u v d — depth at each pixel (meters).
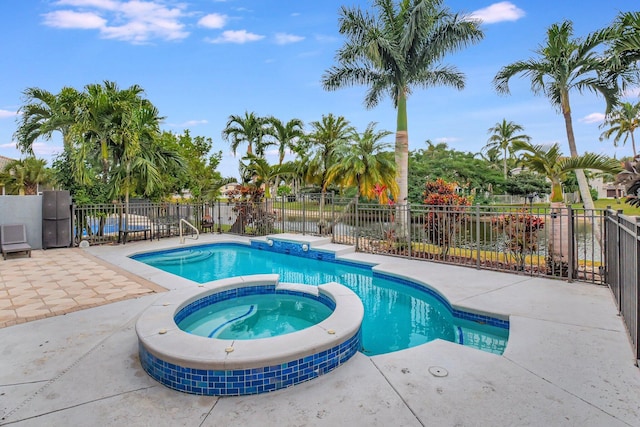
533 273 6.68
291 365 3.04
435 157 36.84
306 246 10.12
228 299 5.80
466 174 33.22
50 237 10.61
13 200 10.23
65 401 2.79
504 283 6.14
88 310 4.96
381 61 12.28
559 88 10.20
